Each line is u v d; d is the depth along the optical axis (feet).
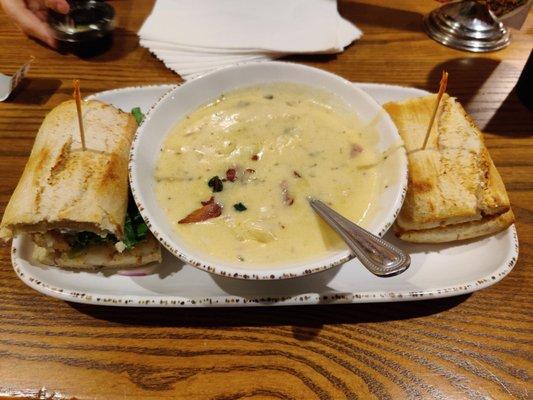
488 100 1.30
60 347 0.84
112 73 1.33
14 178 1.08
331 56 1.40
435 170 0.98
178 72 1.32
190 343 0.85
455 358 0.84
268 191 0.94
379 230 0.82
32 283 0.86
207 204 0.92
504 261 0.91
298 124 1.06
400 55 1.41
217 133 1.04
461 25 1.47
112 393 0.79
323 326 0.88
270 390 0.80
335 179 0.96
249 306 0.85
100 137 0.98
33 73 1.31
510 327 0.88
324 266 0.76
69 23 1.35
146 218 0.82
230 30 1.39
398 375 0.82
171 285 0.90
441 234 0.97
